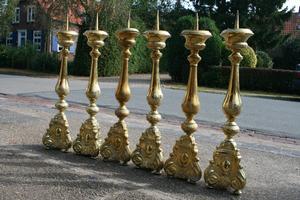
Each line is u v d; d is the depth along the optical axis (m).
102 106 10.94
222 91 19.39
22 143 5.67
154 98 4.56
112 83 20.55
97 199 3.78
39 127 6.85
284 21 40.44
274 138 7.88
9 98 11.96
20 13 51.09
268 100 16.11
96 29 5.08
